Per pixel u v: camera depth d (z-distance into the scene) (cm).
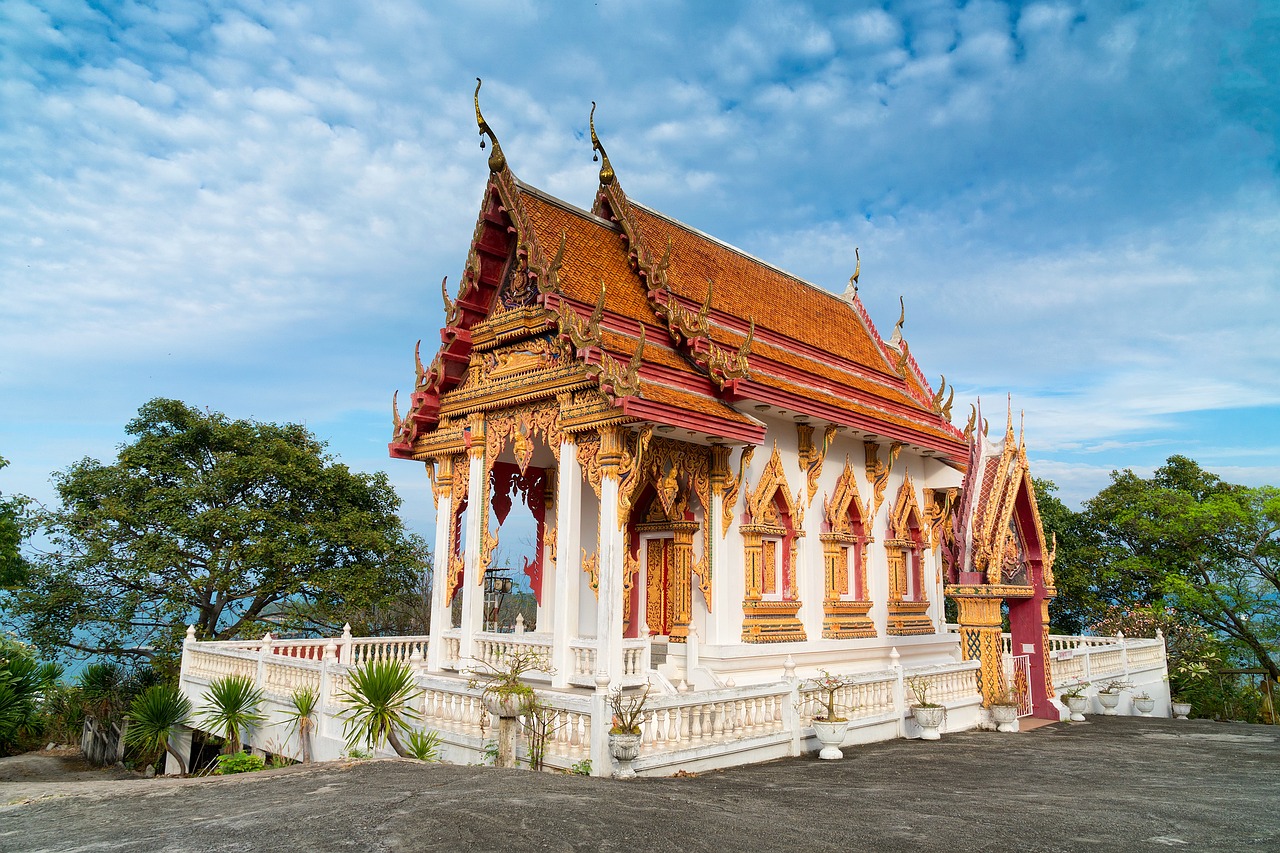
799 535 1873
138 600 2731
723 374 1625
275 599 2994
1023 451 1912
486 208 1741
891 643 2069
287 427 3173
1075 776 1240
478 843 735
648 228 1992
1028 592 1922
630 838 769
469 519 1772
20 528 2744
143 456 2850
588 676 1453
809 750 1419
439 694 1403
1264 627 3400
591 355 1473
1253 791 1131
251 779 1105
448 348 1823
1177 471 3950
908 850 788
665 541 1852
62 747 2562
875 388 2280
